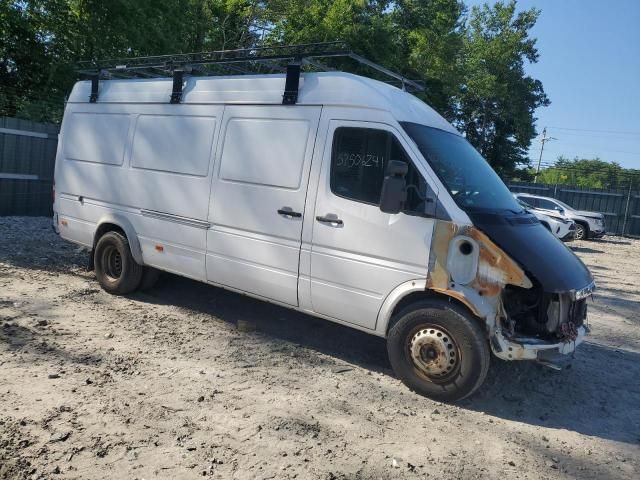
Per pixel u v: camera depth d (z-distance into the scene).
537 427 4.71
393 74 6.24
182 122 6.55
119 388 4.59
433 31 29.78
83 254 9.53
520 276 4.56
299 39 22.66
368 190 5.12
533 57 48.19
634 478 4.03
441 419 4.62
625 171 42.16
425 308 4.91
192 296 7.62
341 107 5.37
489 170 5.77
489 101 47.34
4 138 13.34
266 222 5.74
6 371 4.68
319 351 6.01
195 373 5.06
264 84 5.96
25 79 17.67
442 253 4.77
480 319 4.73
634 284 12.99
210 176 6.20
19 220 12.73
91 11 16.72
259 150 5.84
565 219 23.64
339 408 4.63
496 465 4.00
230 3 25.36
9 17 15.52
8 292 6.96
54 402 4.23
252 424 4.20
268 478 3.54
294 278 5.58
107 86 7.54
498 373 5.71
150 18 17.80
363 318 5.24
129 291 7.26
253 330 6.47
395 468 3.81
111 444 3.74
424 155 4.96
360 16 22.03
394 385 5.23
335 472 3.68
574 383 5.79
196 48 22.97
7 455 3.49
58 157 8.05
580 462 4.18
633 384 5.96
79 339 5.62
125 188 7.07
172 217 6.57
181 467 3.57
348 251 5.22
